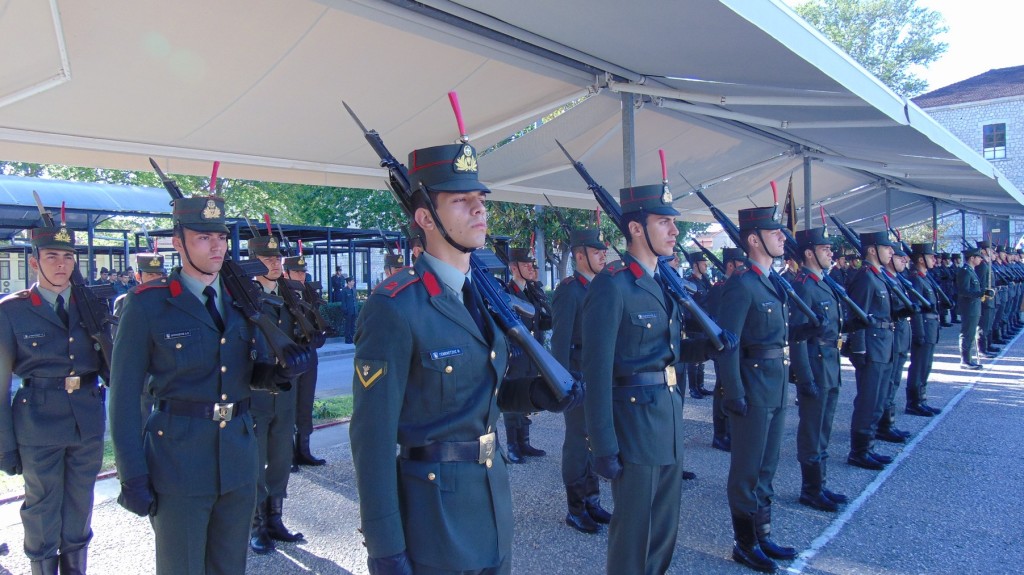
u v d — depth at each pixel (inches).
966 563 157.8
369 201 895.7
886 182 520.7
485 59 212.4
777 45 156.0
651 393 128.5
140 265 244.8
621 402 128.4
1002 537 171.3
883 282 243.3
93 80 183.2
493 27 179.5
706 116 283.0
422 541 81.7
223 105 211.6
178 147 243.3
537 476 231.0
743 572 155.6
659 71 211.8
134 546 178.1
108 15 157.3
